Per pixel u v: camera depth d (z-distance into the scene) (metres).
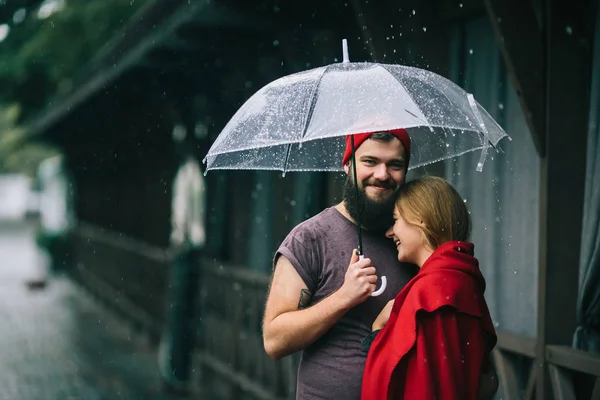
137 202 21.27
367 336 4.00
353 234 4.14
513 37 5.94
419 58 7.51
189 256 11.79
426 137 4.64
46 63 23.25
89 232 25.23
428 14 7.54
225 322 12.22
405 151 4.06
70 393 11.93
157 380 12.80
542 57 5.96
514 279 7.14
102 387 12.33
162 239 18.11
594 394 5.49
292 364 9.45
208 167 4.29
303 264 4.09
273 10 9.52
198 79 12.47
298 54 9.95
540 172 6.08
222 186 13.89
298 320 3.96
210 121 12.41
